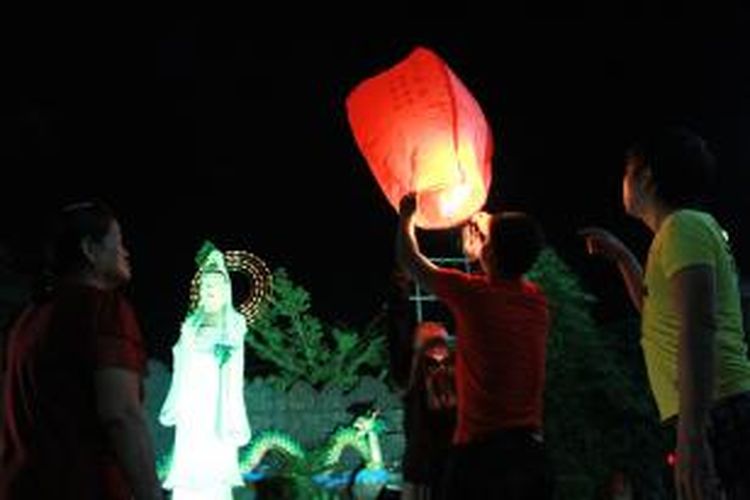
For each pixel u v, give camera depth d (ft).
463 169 15.96
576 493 37.60
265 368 47.06
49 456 10.65
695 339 10.07
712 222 10.82
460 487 13.82
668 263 10.49
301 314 45.60
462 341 14.10
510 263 14.40
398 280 20.36
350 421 43.96
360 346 45.14
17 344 11.28
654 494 39.78
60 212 12.01
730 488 10.27
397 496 24.72
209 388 36.65
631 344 44.29
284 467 41.24
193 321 37.40
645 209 11.60
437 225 16.38
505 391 13.76
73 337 10.83
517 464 13.64
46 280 11.76
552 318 39.65
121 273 12.05
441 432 19.40
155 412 42.39
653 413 40.42
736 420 10.36
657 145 11.37
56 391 10.76
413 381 19.84
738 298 10.83
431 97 15.88
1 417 11.46
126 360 10.75
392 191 16.30
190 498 35.94
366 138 16.53
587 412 39.60
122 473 10.64
